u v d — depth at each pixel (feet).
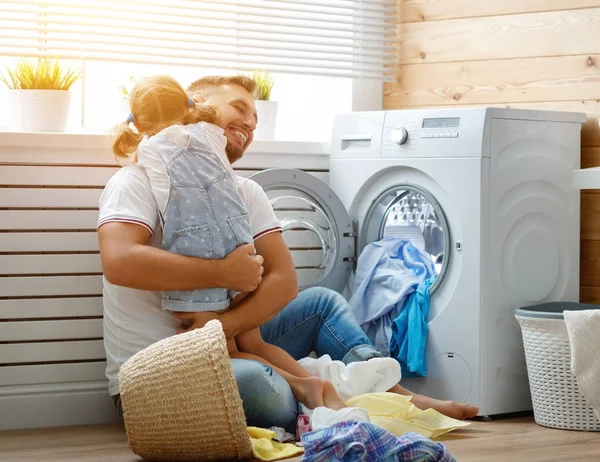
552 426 9.32
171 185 8.29
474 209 9.73
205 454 7.48
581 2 10.84
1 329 9.52
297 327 9.61
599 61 10.69
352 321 9.48
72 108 11.16
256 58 11.98
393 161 10.44
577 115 10.46
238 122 9.37
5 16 10.64
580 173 9.96
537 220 10.18
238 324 8.46
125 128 8.79
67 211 9.76
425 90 12.09
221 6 11.78
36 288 9.64
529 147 10.09
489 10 11.51
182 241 8.21
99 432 9.18
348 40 12.48
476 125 9.74
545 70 11.09
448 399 9.89
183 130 8.53
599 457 7.91
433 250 10.33
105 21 11.13
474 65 11.64
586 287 10.73
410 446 6.99
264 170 10.70
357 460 6.95
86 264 9.83
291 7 12.00
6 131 10.26
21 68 10.38
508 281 9.94
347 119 10.97
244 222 8.50
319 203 10.73
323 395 8.47
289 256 8.97
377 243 10.69
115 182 8.49
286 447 7.86
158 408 7.42
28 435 9.03
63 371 9.68
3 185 9.60
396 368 9.14
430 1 12.01
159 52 11.30
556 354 9.26
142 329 8.54
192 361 7.34
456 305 9.84
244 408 8.01
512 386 9.96
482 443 8.46
